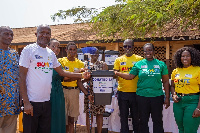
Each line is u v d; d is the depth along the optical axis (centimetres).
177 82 352
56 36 1363
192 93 339
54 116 325
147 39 1059
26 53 277
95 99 319
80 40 1201
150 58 384
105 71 312
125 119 429
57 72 327
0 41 307
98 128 443
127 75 400
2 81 301
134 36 847
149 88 376
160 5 617
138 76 390
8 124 322
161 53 1112
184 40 1024
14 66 314
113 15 793
